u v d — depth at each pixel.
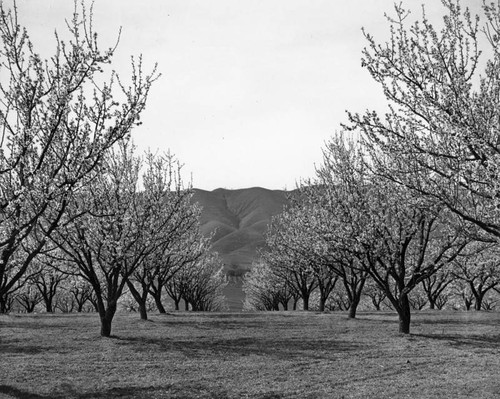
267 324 34.50
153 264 36.34
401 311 28.02
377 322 35.06
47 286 69.06
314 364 19.38
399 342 24.75
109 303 26.61
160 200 32.25
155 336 27.03
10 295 62.97
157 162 33.78
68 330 29.66
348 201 28.89
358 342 25.05
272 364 19.34
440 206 16.11
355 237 27.28
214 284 84.25
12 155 14.63
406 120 16.52
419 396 14.03
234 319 38.31
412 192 16.30
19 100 14.80
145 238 27.08
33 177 14.21
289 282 57.88
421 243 26.86
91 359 19.95
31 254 14.50
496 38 15.36
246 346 23.86
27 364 18.75
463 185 14.76
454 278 48.19
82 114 15.35
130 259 29.72
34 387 15.38
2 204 14.47
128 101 15.58
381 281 28.25
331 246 30.78
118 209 24.58
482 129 14.34
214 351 22.23
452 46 15.99
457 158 15.05
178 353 21.59
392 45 16.33
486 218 16.20
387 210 27.25
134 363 19.25
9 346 23.12
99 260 26.23
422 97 15.76
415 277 27.09
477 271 44.06
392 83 16.36
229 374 17.52
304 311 49.72
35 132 14.77
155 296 46.91
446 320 36.44
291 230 45.84
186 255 46.50
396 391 14.78
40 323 34.28
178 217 35.31
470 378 16.30
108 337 26.05
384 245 27.28
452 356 20.72
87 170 14.81
